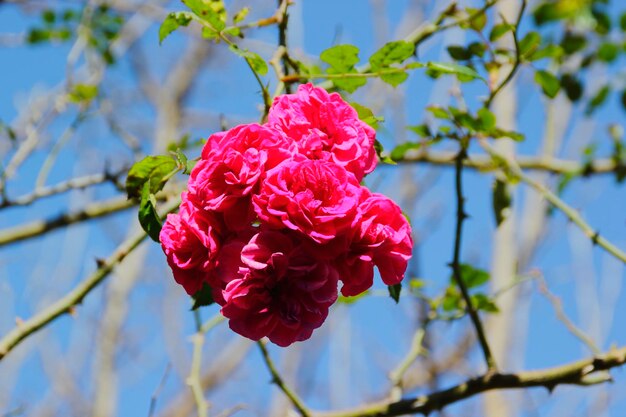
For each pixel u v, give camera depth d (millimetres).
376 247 782
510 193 1065
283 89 905
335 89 953
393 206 787
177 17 877
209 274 791
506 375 974
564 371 966
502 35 998
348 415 995
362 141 803
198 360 1061
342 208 771
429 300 1069
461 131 1001
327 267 774
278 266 770
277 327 785
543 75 991
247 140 786
